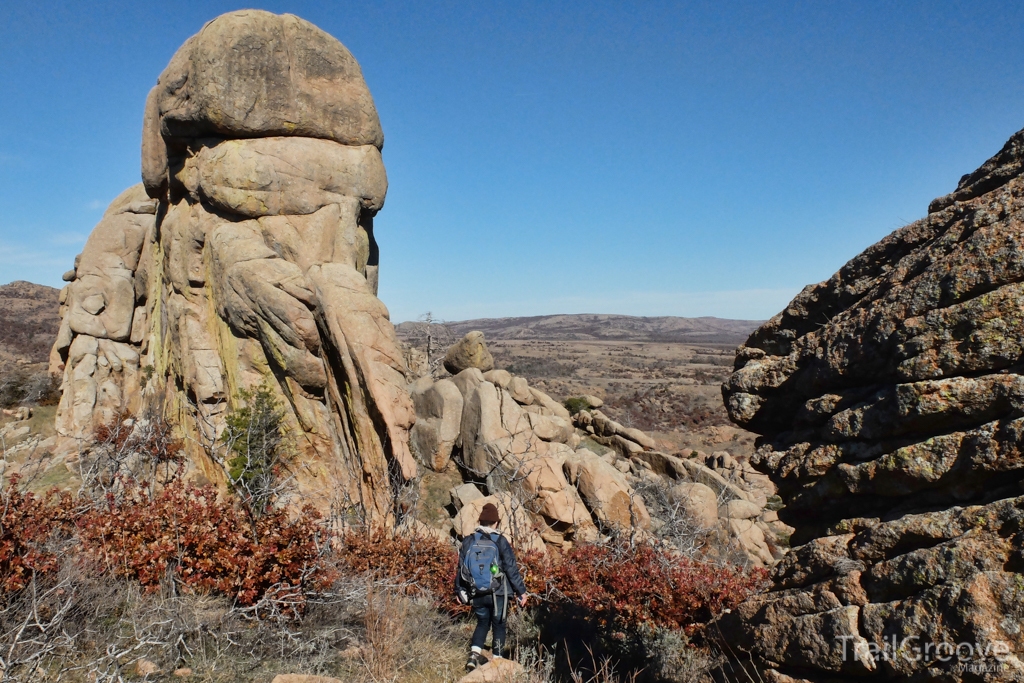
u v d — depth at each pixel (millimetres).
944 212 5656
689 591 9062
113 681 5504
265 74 19938
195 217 20703
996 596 3881
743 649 5539
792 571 5473
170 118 20297
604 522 16656
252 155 19672
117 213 30391
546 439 19531
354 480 17906
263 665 6707
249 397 18688
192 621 6879
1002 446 4262
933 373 4738
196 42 19797
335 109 20844
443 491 18969
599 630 9742
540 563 11281
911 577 4383
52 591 6324
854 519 5211
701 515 18406
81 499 8852
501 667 6691
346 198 20547
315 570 8117
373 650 7094
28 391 32750
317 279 18875
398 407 17250
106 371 27750
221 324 19797
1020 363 4375
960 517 4355
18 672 5504
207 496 8516
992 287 4594
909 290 5137
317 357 18547
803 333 6617
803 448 5816
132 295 29172
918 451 4742
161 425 19219
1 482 7707
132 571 7480
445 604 10344
